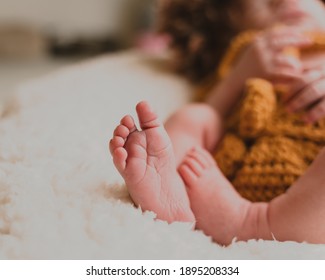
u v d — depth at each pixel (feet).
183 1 3.46
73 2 7.69
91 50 7.91
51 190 1.67
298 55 2.69
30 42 7.35
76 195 1.68
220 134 2.43
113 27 8.07
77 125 2.35
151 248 1.45
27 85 3.15
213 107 2.72
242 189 2.09
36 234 1.40
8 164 1.82
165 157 1.69
